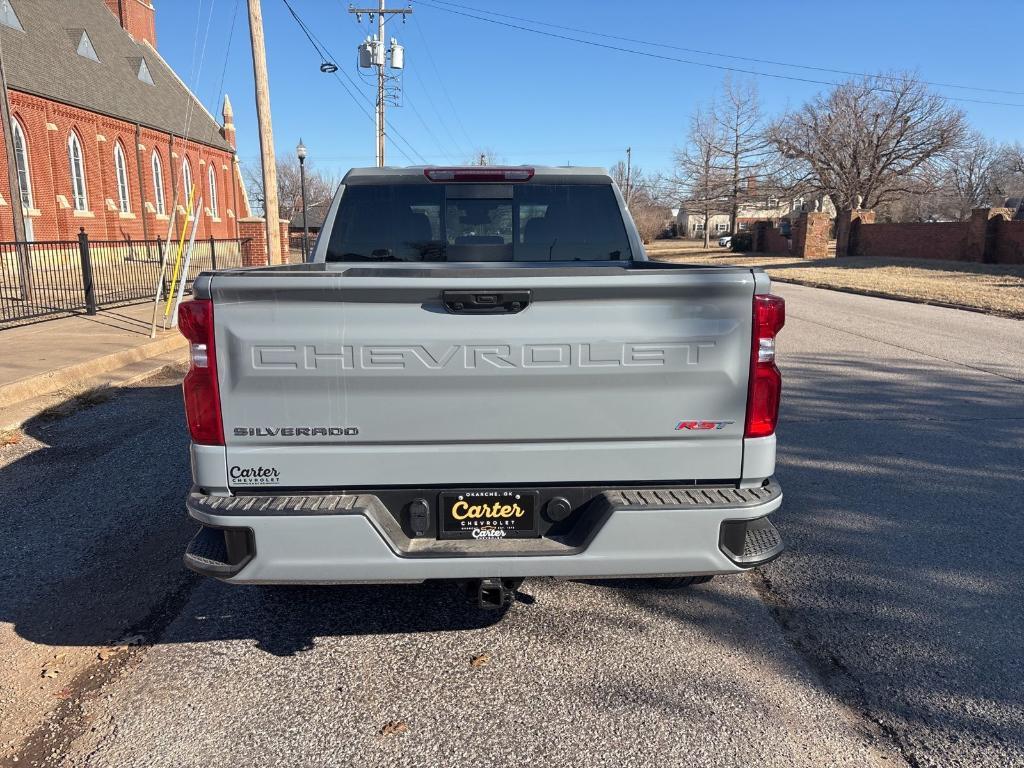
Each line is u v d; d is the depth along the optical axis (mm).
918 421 7383
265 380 2832
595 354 2861
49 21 36719
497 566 2920
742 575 4180
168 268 21391
